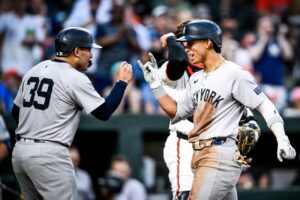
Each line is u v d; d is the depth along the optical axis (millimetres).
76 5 44188
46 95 21984
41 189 21984
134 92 41250
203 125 20938
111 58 41875
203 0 51500
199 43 21125
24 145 22031
